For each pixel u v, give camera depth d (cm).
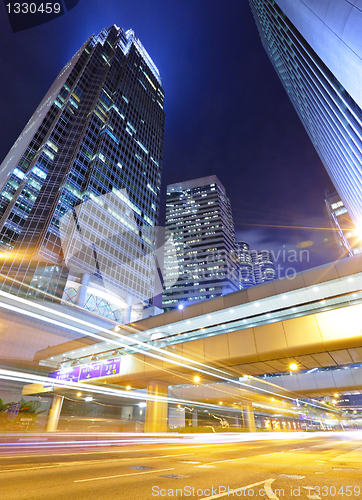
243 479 627
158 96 15500
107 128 10250
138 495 493
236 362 2142
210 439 2750
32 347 5634
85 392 4312
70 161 8712
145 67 15075
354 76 1709
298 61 4378
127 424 5209
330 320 1836
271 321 2170
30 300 6069
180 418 5241
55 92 10669
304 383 3956
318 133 5203
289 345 1911
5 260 6359
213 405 5300
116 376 2800
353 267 2059
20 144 9769
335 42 1691
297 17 2445
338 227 11719
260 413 5950
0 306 5606
